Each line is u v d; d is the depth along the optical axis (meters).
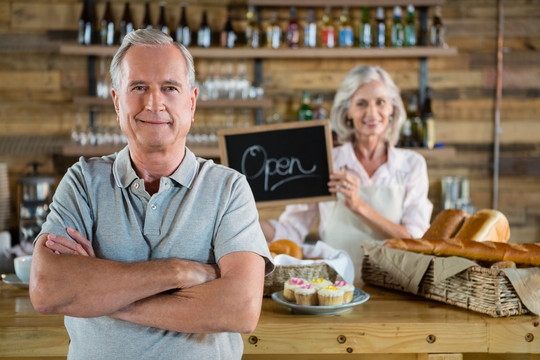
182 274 1.19
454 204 3.86
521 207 4.01
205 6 3.82
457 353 1.53
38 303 1.17
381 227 2.45
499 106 3.98
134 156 1.29
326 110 3.90
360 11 3.85
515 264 1.66
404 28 3.82
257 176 2.31
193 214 1.27
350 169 2.65
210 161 1.37
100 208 1.28
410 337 1.53
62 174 3.89
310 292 1.60
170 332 1.22
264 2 3.70
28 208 3.44
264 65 3.89
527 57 3.97
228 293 1.19
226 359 1.27
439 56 3.92
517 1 3.94
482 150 3.99
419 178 2.64
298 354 1.64
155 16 3.80
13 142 3.84
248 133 2.31
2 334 1.50
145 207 1.27
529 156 4.00
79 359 1.23
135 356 1.20
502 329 1.53
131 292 1.17
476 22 3.95
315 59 3.89
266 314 1.60
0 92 3.84
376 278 1.91
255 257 1.26
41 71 3.84
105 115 3.86
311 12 3.69
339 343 1.53
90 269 1.18
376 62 3.90
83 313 1.17
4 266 2.62
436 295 1.71
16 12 3.80
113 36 3.71
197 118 3.89
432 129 3.67
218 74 3.85
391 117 2.67
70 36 3.83
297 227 2.66
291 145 2.30
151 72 1.23
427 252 1.81
